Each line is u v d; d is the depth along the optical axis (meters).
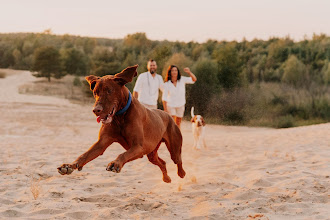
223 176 5.84
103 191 4.83
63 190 4.78
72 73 64.94
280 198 4.27
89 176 5.81
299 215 3.61
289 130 16.33
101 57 46.88
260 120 24.48
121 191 4.86
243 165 6.71
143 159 7.62
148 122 4.07
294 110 27.42
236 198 4.37
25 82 53.75
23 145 10.00
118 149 9.47
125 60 44.44
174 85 8.68
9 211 3.63
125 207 3.85
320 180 5.17
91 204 4.00
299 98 28.83
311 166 6.31
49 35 109.00
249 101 25.78
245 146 10.04
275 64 40.88
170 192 4.80
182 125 20.28
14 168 6.29
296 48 43.84
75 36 109.00
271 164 6.62
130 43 64.25
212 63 26.81
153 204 3.99
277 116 26.02
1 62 79.69
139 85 8.22
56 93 40.03
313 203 4.03
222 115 24.28
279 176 5.54
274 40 53.03
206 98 25.09
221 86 26.66
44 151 8.62
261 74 36.56
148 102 8.25
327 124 18.42
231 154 8.45
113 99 3.53
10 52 81.12
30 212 3.69
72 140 12.09
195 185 5.11
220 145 10.52
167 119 4.70
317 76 33.84
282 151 8.55
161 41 62.34
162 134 4.45
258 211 3.76
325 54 41.00
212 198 4.37
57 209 3.77
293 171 5.93
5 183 5.13
